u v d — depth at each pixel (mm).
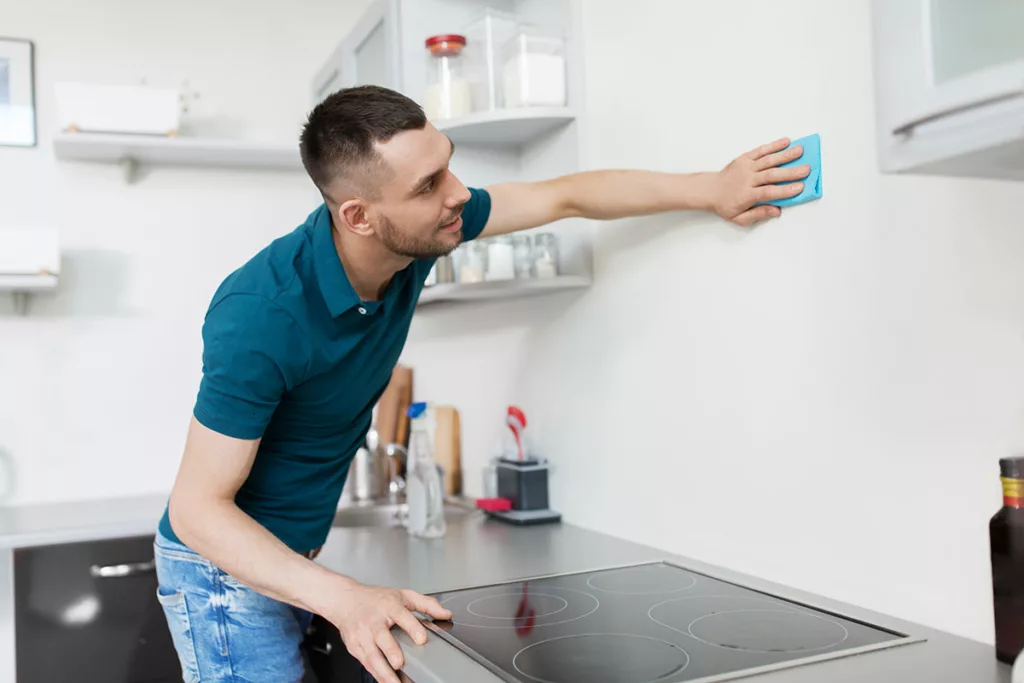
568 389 2035
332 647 1550
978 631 1084
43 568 2174
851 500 1263
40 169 2697
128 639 2234
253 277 1318
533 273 1951
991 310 1046
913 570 1166
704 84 1555
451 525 2125
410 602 1217
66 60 2734
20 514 2438
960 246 1084
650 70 1701
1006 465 983
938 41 740
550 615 1307
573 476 2029
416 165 1232
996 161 772
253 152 2666
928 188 1126
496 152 2160
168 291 2820
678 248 1637
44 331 2693
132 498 2709
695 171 1585
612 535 1882
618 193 1585
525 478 2100
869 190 1217
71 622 2191
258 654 1480
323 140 1264
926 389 1138
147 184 2805
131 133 2541
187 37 2879
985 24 695
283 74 2988
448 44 1956
